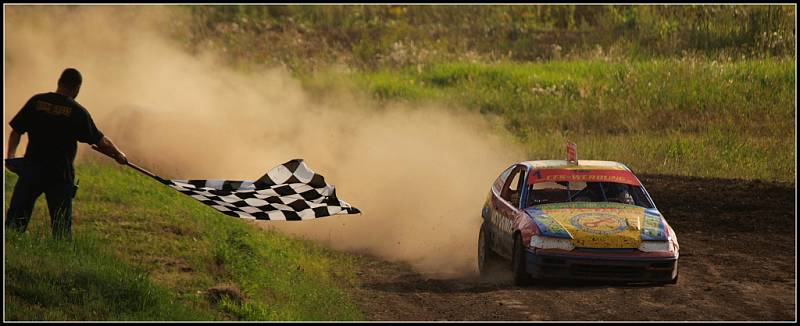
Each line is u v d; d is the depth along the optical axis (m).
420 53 111.25
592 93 90.62
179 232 38.47
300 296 32.38
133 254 34.12
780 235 46.41
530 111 87.25
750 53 101.38
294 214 32.22
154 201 44.09
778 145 70.62
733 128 77.25
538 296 32.78
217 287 30.30
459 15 131.62
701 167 65.56
